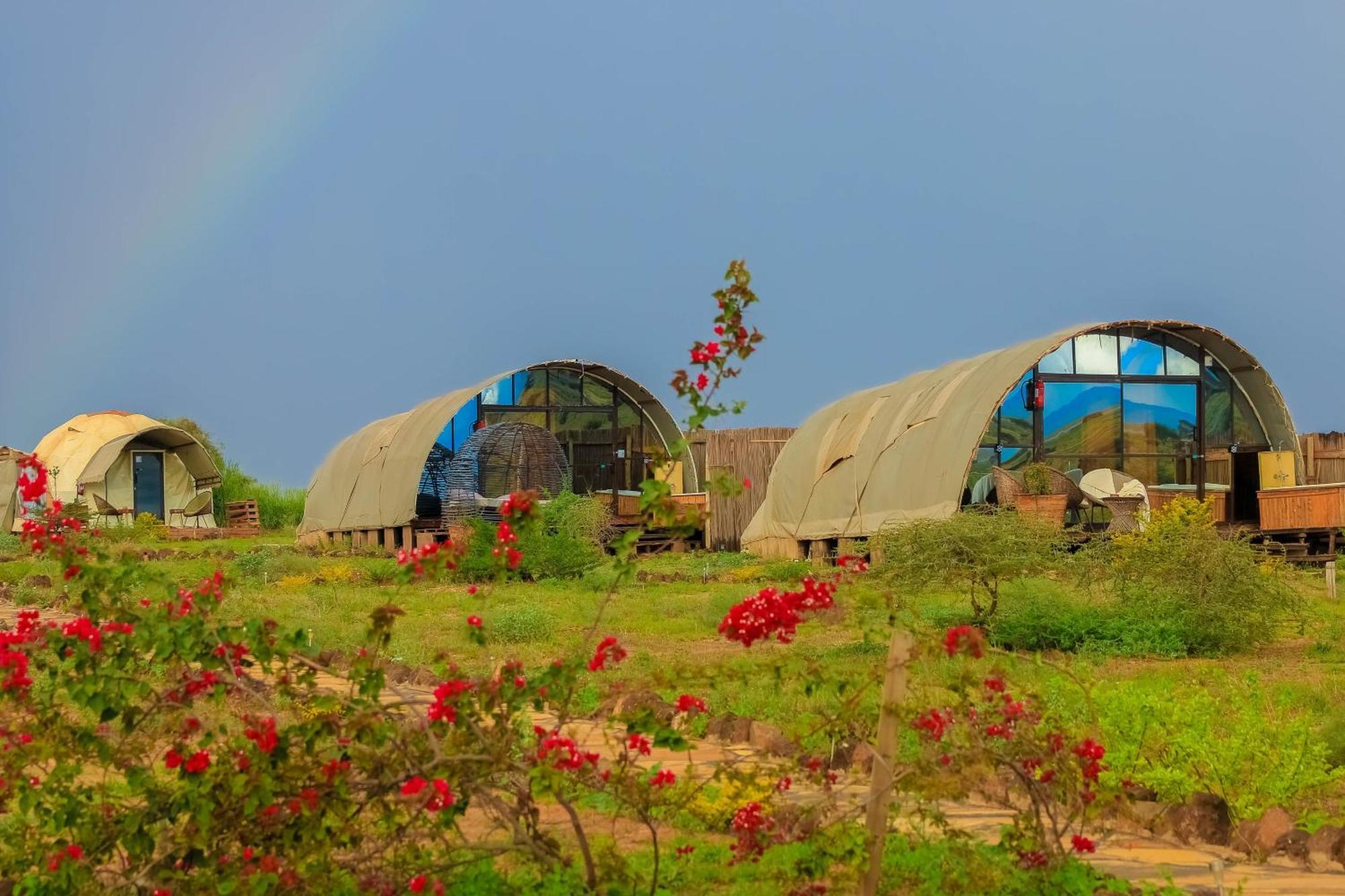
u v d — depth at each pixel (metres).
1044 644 13.97
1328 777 7.42
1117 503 23.28
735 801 6.91
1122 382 27.34
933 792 5.28
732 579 23.81
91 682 5.29
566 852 6.21
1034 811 5.78
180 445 41.12
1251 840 6.77
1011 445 26.72
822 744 8.30
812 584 5.64
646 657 12.73
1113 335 27.33
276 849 5.09
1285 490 24.34
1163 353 27.58
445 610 18.25
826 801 5.77
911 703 5.96
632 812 7.03
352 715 5.22
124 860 5.50
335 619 16.53
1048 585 15.91
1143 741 7.83
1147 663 12.81
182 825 5.30
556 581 22.55
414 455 31.62
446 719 5.14
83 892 5.14
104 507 37.06
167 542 35.78
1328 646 13.81
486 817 6.63
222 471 50.56
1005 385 23.83
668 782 5.59
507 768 5.16
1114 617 14.27
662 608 18.38
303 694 6.88
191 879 5.05
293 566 24.28
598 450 34.91
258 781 4.93
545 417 34.50
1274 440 27.61
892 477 25.73
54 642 5.37
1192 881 6.18
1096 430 27.20
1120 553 14.66
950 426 24.52
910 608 5.79
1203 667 12.25
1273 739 7.59
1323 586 20.12
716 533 34.38
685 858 6.18
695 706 5.64
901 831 6.50
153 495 41.06
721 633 5.56
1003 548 13.92
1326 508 23.73
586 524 26.30
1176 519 19.30
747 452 34.97
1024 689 5.87
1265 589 13.90
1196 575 13.84
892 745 5.42
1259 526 26.50
